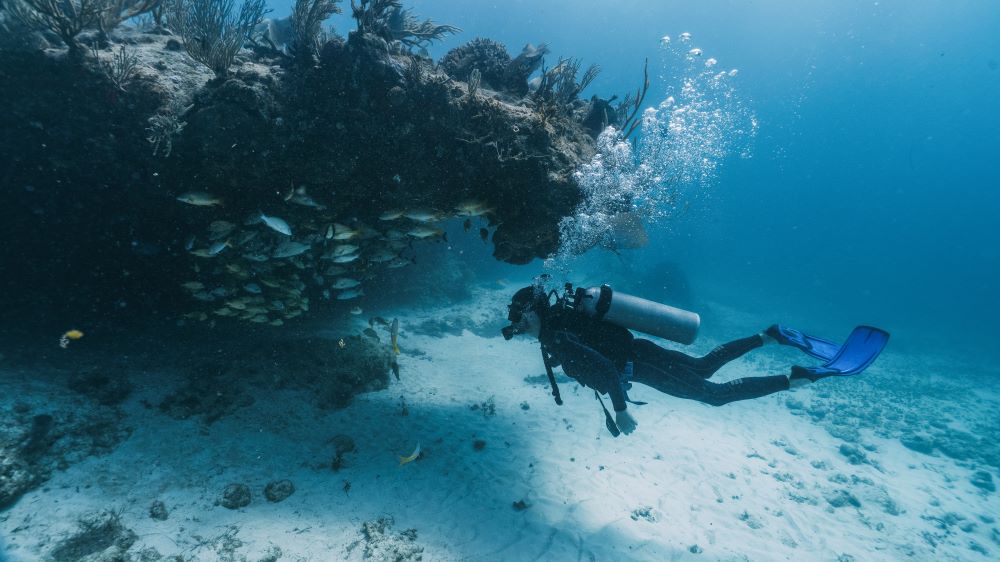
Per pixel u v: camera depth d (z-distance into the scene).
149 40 6.27
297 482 5.53
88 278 7.20
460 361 12.23
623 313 3.81
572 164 6.14
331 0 5.91
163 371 7.00
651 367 3.88
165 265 7.33
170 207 6.17
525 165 5.86
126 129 5.33
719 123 7.30
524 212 6.18
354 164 5.75
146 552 3.98
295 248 5.68
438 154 5.94
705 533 5.84
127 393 6.12
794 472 8.25
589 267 30.36
